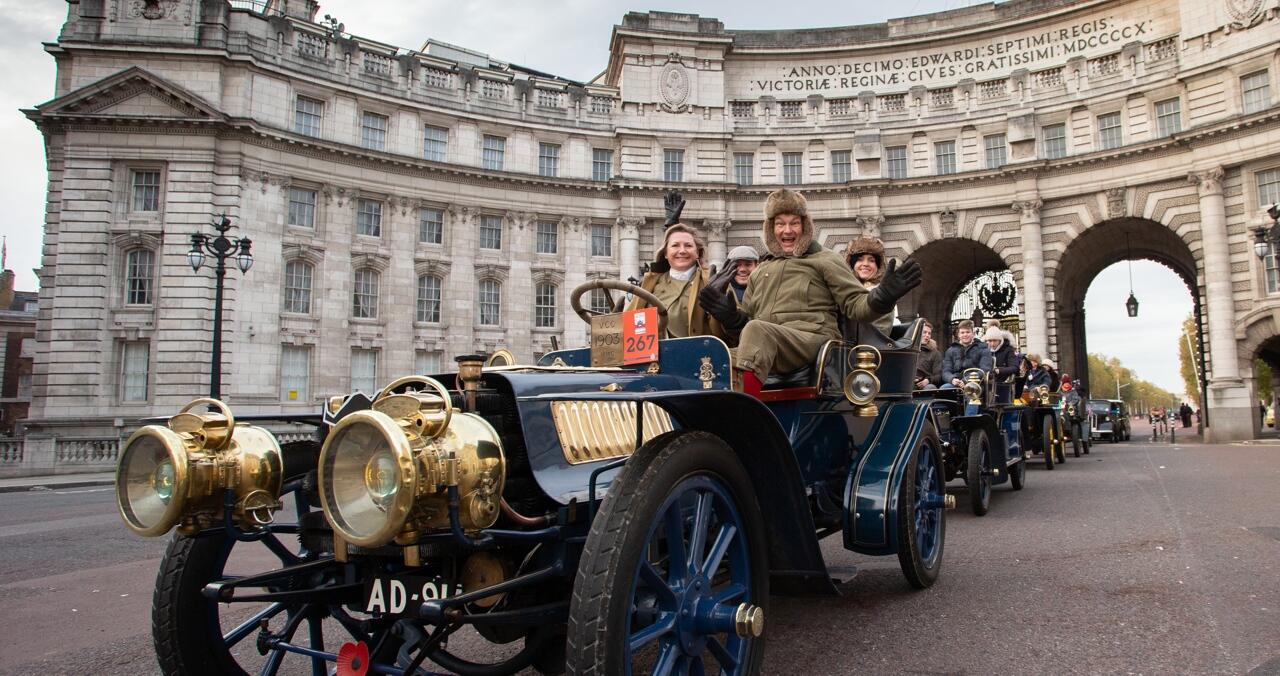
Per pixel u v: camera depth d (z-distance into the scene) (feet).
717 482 9.02
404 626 8.73
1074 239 115.96
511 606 8.74
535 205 124.06
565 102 128.57
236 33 102.94
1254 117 96.99
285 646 9.62
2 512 42.32
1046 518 25.25
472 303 118.52
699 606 8.49
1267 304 95.76
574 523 8.44
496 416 9.05
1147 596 14.96
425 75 119.03
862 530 14.02
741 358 11.85
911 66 131.95
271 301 102.17
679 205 17.42
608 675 6.95
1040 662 11.51
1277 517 23.53
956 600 15.21
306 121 108.99
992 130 123.24
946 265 137.49
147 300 98.73
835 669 11.46
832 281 14.33
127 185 99.40
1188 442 99.66
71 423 94.73
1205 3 104.99
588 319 13.75
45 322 97.14
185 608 9.77
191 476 8.56
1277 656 11.40
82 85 98.94
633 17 132.16
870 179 126.72
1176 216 107.34
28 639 15.07
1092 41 119.75
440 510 7.37
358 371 110.11
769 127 132.46
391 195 113.91
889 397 16.53
